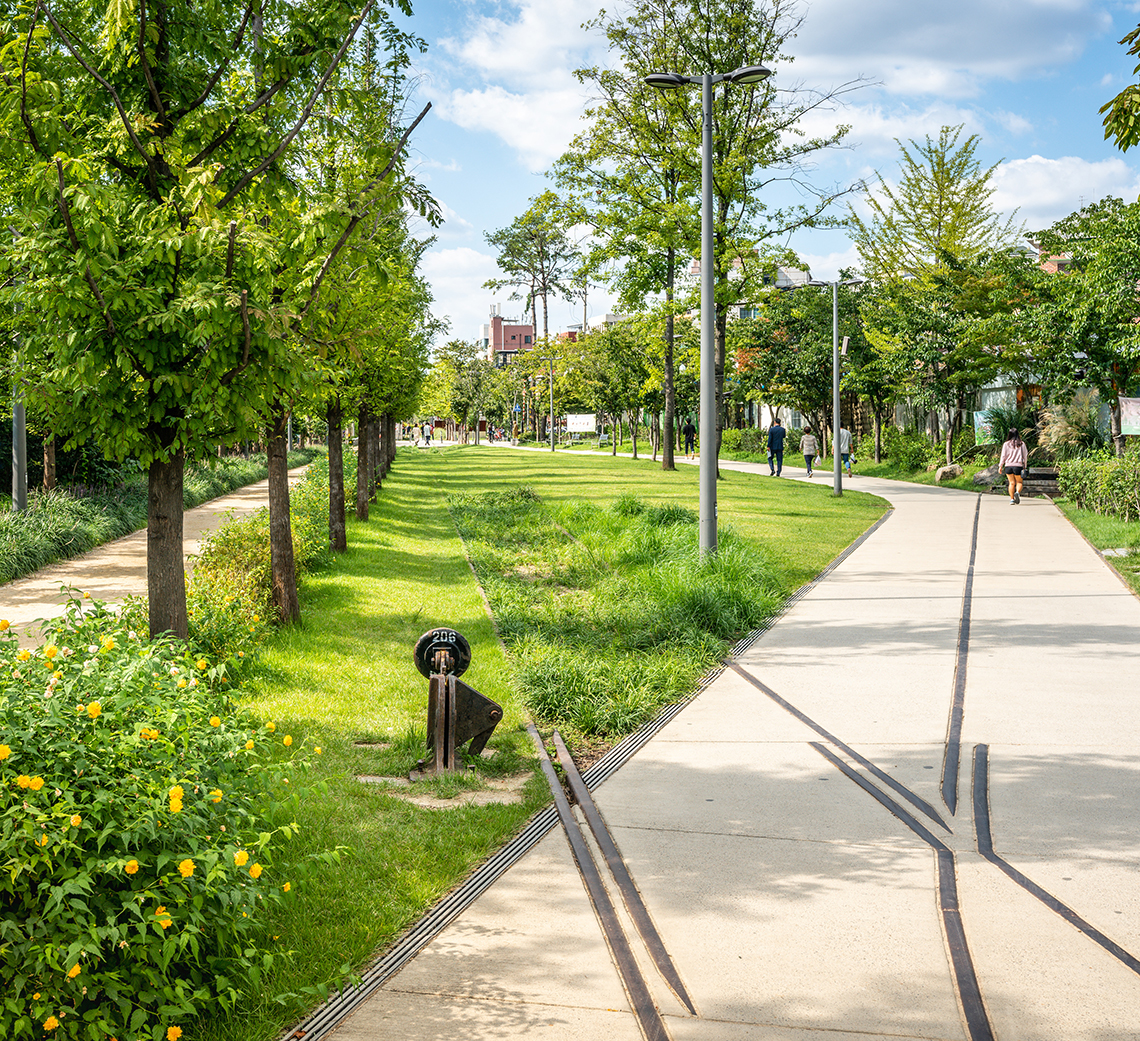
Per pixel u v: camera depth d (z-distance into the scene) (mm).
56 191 5074
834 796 5738
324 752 6422
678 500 24297
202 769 3799
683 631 9867
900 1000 3607
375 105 7371
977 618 10789
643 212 25516
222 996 3312
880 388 41156
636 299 27594
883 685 8219
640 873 4719
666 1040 3350
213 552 11516
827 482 33094
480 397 96375
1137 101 8195
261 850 3682
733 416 64125
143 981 3145
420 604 11867
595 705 7508
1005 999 3602
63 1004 2990
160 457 6059
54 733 3400
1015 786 5812
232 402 5820
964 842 5043
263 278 6047
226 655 8109
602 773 6262
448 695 6238
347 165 8828
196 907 3188
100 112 6117
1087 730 6844
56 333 5488
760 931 4137
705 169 13352
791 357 43812
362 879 4566
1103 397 25094
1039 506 23391
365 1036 3381
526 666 8508
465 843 5020
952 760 6289
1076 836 5090
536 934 4125
